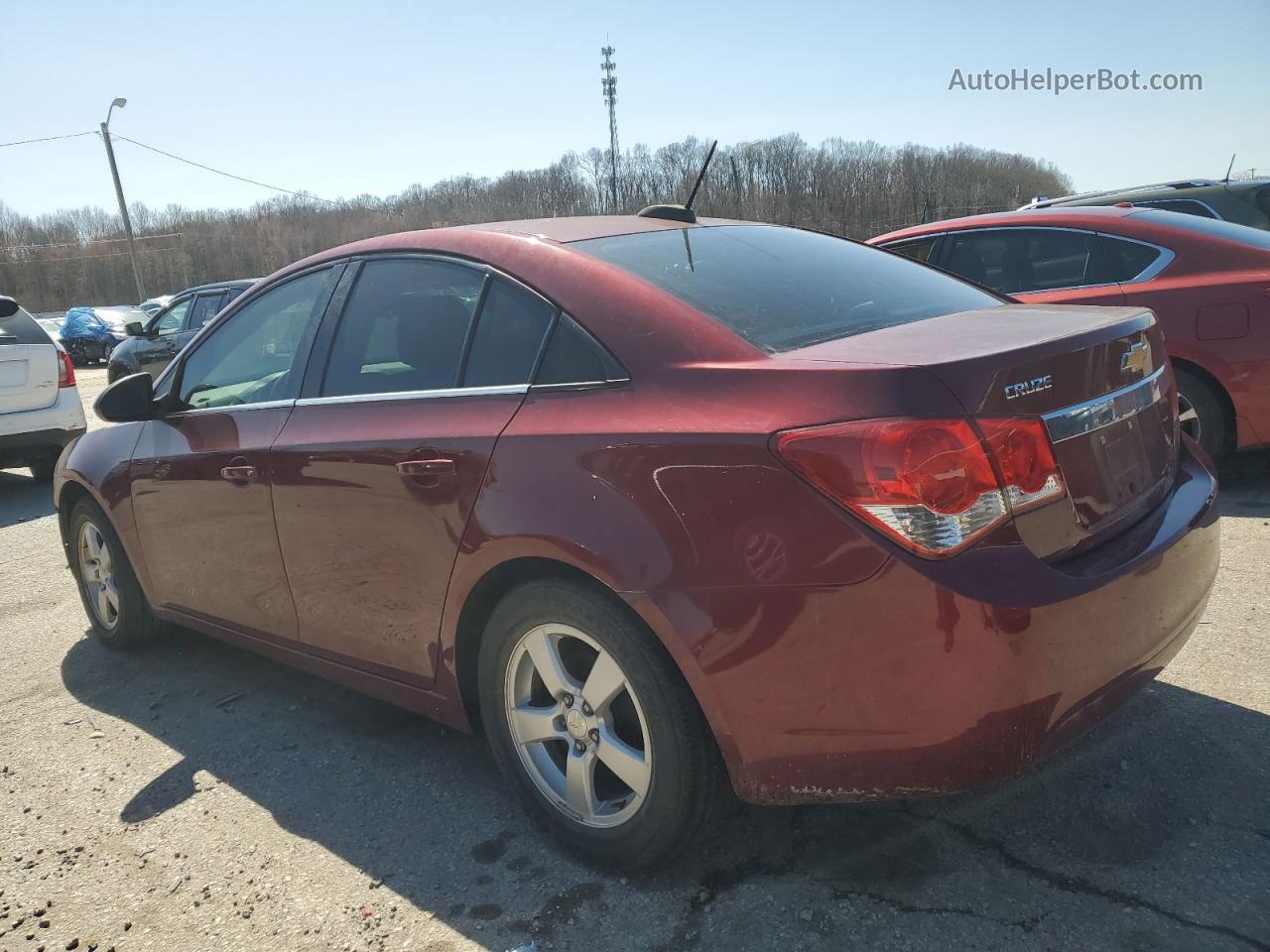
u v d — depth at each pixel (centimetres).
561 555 227
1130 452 233
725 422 208
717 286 257
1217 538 250
